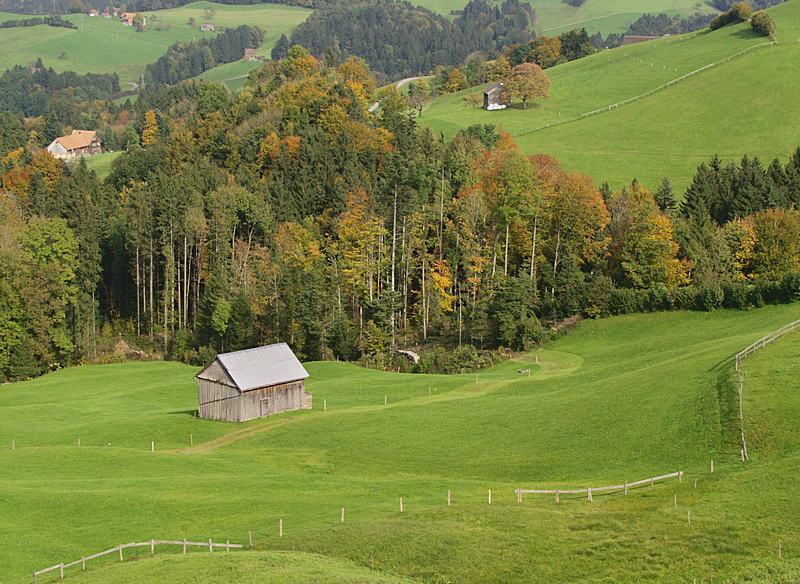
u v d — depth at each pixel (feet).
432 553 181.88
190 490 235.81
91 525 210.38
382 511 209.46
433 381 374.63
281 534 196.95
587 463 240.12
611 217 498.28
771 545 173.47
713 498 197.16
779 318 380.78
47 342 458.50
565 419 277.64
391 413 316.81
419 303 484.33
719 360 293.64
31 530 207.51
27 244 480.64
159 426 319.27
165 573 175.01
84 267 512.22
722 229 473.67
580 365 378.12
